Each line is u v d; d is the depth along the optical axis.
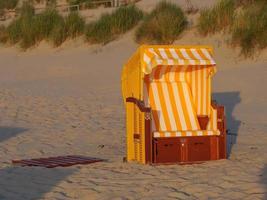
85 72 57.59
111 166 22.59
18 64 66.81
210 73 23.80
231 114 36.88
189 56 22.48
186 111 24.00
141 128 22.81
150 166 22.33
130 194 17.89
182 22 62.03
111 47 64.44
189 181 19.30
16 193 18.42
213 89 44.94
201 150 23.05
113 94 46.47
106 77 54.00
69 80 55.41
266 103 39.59
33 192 18.48
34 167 22.67
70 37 70.00
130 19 68.19
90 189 18.59
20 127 34.50
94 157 25.36
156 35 61.81
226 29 57.56
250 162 22.42
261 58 50.38
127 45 63.84
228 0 59.84
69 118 37.28
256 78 45.88
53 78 57.75
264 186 18.23
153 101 23.91
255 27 52.50
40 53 69.31
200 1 72.69
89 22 73.56
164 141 22.66
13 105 43.31
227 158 23.70
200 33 59.03
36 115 38.81
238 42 53.38
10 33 74.56
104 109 40.16
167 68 23.98
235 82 45.84
